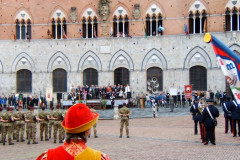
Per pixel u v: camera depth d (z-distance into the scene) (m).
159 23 65.94
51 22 67.56
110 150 23.72
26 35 67.56
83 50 66.44
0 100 64.25
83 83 66.56
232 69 14.71
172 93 58.09
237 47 61.66
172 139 28.62
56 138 30.03
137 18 65.31
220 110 50.94
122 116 30.61
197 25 65.81
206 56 62.81
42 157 5.99
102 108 58.16
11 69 67.56
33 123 28.80
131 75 65.06
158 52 64.44
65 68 66.81
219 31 62.56
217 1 62.78
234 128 29.06
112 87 60.69
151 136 30.80
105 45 65.88
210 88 62.47
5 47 67.75
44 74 67.06
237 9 62.31
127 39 65.38
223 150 22.69
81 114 6.04
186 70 63.53
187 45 63.59
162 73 64.44
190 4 63.97
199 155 21.02
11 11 68.12
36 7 67.81
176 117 45.19
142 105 58.22
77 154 5.92
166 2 64.75
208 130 25.03
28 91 67.56
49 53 67.19
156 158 20.36
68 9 67.44
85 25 67.88
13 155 23.31
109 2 66.50
